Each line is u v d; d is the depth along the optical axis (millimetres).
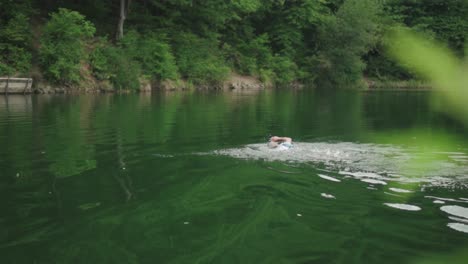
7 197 3998
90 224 3258
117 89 23812
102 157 6000
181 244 2875
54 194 4105
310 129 9625
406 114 13477
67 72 21453
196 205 3771
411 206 3781
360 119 11914
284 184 4535
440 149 6117
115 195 4074
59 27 21438
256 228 3193
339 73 37594
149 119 10984
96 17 27891
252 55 35781
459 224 3311
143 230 3135
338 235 3068
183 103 16797
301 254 2729
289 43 38000
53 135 8070
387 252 2771
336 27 36625
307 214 3547
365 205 3811
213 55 31406
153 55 26688
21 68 20203
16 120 10367
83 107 14180
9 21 20875
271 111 14023
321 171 5188
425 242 2936
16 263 2590
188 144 7195
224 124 10211
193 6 31281
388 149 6695
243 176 4895
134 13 29297
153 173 5023
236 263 2582
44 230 3135
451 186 4449
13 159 5820
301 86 37500
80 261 2605
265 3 36250
